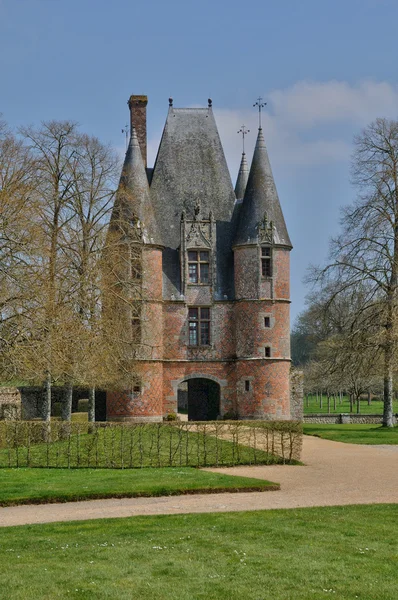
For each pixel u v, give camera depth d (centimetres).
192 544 1525
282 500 2072
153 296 5250
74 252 3844
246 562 1394
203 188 5697
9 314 3194
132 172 5366
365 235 4800
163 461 2903
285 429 2998
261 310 5366
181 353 5409
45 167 4056
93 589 1245
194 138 5788
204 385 5969
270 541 1548
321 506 1953
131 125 5912
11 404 5078
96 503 2052
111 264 4053
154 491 2164
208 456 3008
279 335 5384
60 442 3241
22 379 3369
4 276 3181
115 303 4147
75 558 1425
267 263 5431
